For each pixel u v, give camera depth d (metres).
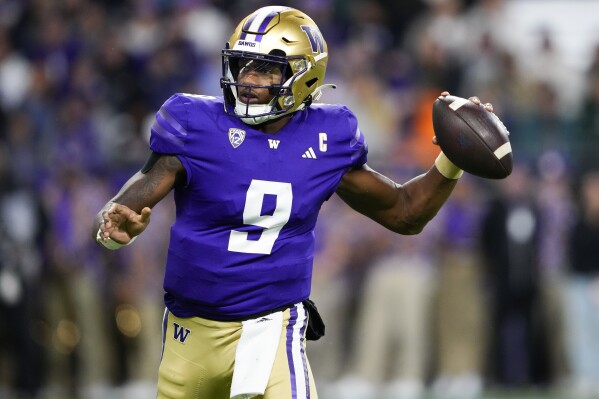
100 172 36.09
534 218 32.84
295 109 14.17
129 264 33.66
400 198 15.18
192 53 40.38
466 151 14.55
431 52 39.81
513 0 47.28
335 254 33.22
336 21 42.59
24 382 32.62
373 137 37.66
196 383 14.38
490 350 33.09
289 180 13.99
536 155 35.41
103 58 40.62
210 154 13.77
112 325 33.69
